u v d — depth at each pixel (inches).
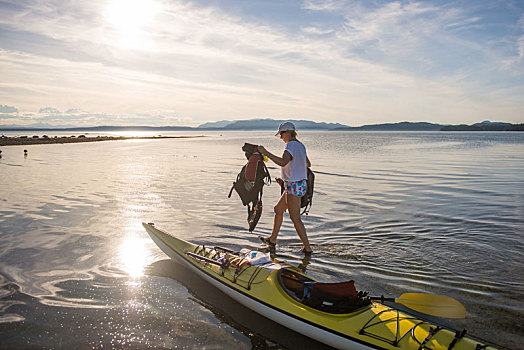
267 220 332.5
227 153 1242.0
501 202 405.4
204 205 390.0
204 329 154.4
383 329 134.9
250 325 158.2
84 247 252.2
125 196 436.5
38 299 177.3
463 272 212.8
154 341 144.9
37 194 442.6
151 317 162.9
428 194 458.0
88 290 187.8
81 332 150.2
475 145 1752.0
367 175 642.8
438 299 145.6
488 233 288.8
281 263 187.6
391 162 883.4
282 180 251.0
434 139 2738.7
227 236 279.4
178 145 1851.6
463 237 279.1
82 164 816.3
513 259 233.1
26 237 272.2
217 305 175.6
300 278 169.9
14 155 1047.6
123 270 215.0
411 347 125.0
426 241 269.6
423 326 135.4
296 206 240.4
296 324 148.7
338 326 139.7
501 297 181.5
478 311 167.3
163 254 243.3
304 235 243.8
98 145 1729.8
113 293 185.2
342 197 440.1
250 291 169.0
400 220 329.1
